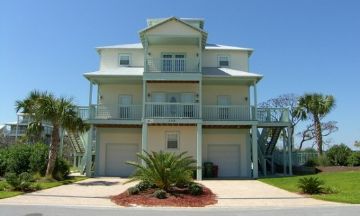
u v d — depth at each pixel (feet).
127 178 86.63
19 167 76.48
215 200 50.49
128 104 97.96
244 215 39.45
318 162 102.78
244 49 105.40
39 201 48.16
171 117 88.07
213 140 97.35
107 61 104.99
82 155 105.09
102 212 40.78
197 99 97.40
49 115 71.82
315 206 45.47
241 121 89.92
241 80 95.09
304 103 122.42
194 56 99.86
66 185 68.44
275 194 57.06
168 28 91.86
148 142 93.91
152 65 93.56
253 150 89.04
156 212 41.22
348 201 48.26
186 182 54.24
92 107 92.07
